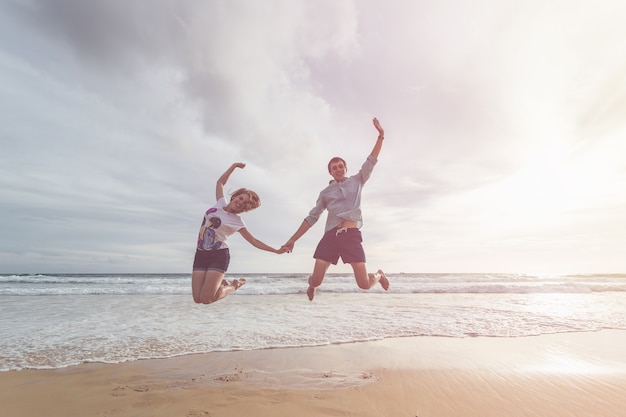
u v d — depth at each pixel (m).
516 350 5.72
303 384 4.12
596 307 10.88
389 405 3.54
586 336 6.79
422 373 4.54
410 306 10.70
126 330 6.99
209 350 5.61
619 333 7.08
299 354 5.41
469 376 4.43
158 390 3.92
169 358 5.18
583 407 3.53
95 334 6.63
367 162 4.84
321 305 10.88
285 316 8.73
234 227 4.50
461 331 7.10
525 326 7.66
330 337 6.50
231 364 4.91
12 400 3.66
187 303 11.28
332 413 3.35
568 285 18.89
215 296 4.35
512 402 3.65
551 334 6.93
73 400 3.67
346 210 4.61
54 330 6.95
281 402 3.60
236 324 7.66
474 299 12.99
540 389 4.02
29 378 4.32
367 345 5.98
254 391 3.89
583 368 4.79
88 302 11.43
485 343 6.17
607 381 4.30
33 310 9.52
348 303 11.46
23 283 20.78
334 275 40.28
